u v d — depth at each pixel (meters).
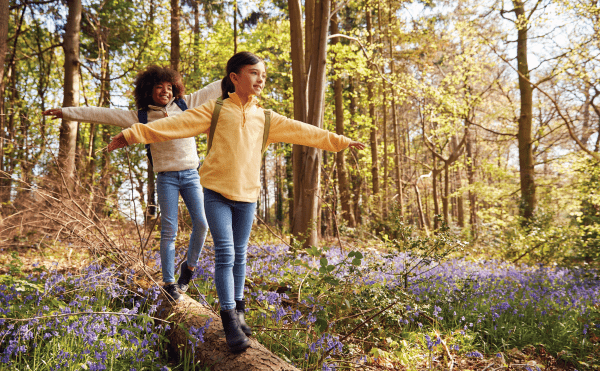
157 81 3.19
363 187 20.73
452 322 4.34
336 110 16.39
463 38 14.91
